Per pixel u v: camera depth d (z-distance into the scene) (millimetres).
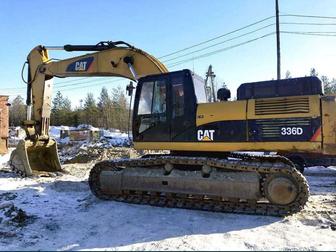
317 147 7746
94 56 11680
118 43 11266
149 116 9141
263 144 8117
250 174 7887
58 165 14039
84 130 52062
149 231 6750
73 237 6652
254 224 7125
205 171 8289
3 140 24891
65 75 12367
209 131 8516
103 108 89625
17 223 7543
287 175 7645
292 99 8016
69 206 8852
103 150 24000
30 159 13844
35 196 9773
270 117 8102
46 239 6648
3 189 10695
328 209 8281
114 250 5855
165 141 8906
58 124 91750
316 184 12391
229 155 9242
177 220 7383
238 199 8031
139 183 8844
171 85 8961
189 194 8383
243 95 8719
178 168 8734
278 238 6309
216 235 6453
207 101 9789
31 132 13398
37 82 13266
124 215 7785
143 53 10766
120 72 11156
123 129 73438
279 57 24203
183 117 8758
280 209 7660
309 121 7832
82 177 13227
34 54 13344
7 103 25078
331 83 55688
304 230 6750
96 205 8695
